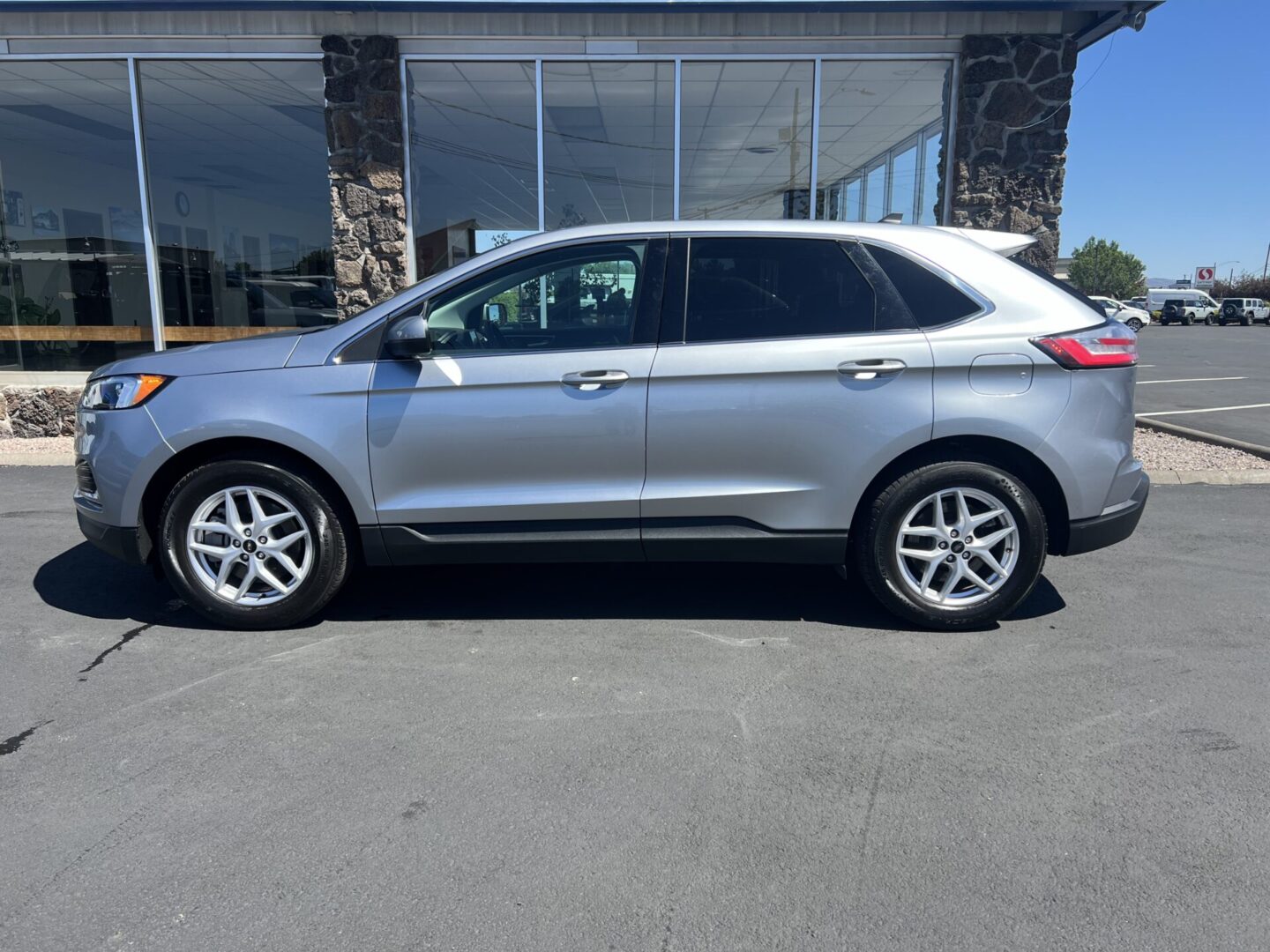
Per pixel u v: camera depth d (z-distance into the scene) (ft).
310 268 34.24
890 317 12.69
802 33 27.40
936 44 27.81
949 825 8.59
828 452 12.62
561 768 9.61
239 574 13.43
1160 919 7.31
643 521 12.89
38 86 30.17
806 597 14.90
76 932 7.13
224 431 12.60
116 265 33.24
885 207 31.24
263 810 8.83
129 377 13.04
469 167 31.40
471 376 12.51
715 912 7.40
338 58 27.50
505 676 11.89
